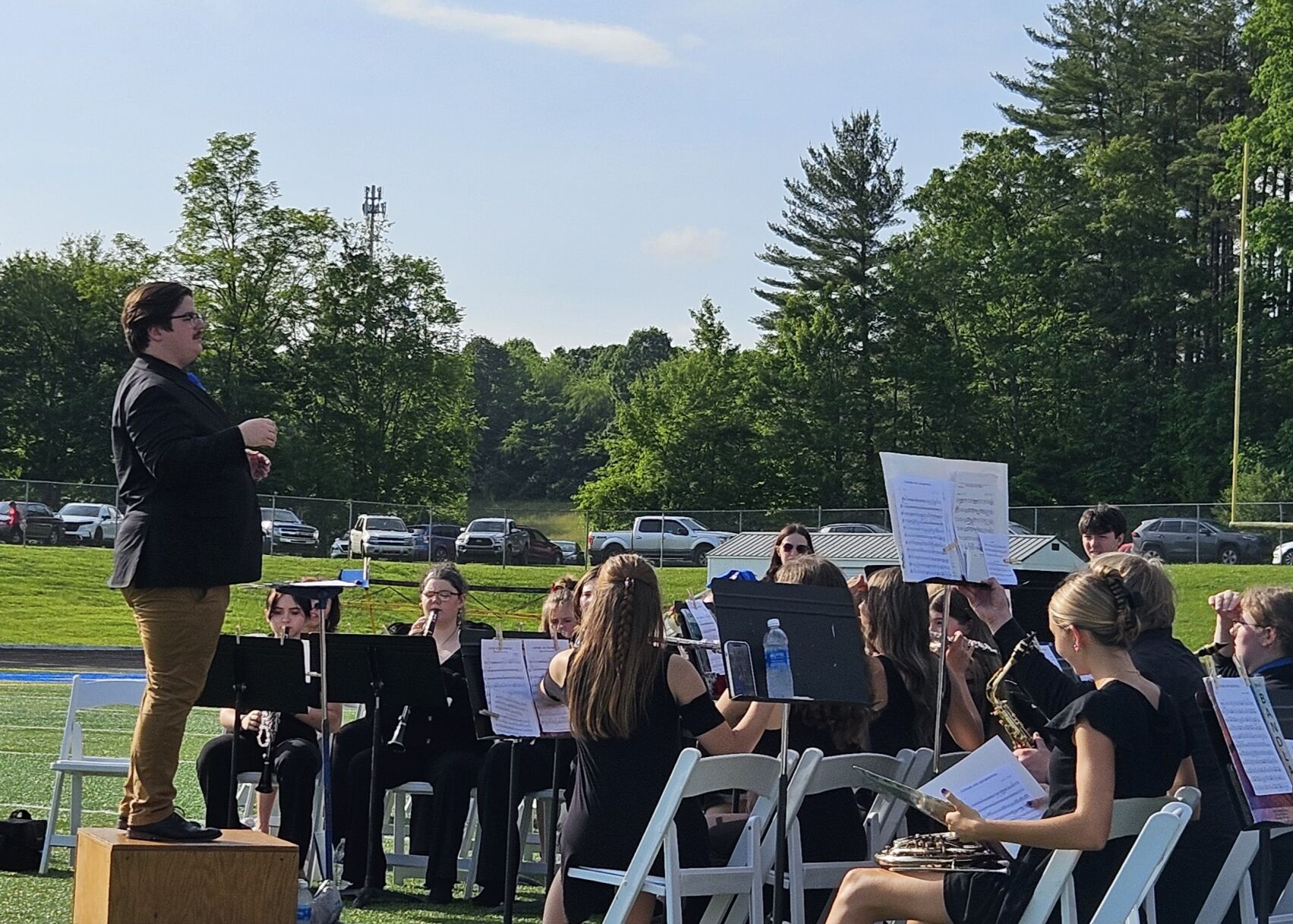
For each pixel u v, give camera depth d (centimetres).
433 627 853
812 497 6097
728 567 3666
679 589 3934
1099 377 5994
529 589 3262
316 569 3684
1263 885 481
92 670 2527
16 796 1123
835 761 558
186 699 564
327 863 721
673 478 6144
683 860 544
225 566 556
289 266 6253
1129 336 6128
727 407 6175
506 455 12506
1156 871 438
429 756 818
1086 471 5906
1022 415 6088
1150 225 6075
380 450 6331
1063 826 447
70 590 3481
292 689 703
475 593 3609
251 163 6141
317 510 4025
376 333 6397
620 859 545
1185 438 5716
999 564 592
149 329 563
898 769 590
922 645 642
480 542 4191
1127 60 6606
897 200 6544
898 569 650
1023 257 6169
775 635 506
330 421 6328
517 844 716
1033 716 635
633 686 543
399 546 4041
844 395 6112
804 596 522
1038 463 5953
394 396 6456
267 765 782
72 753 855
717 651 713
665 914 589
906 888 493
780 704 585
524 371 13800
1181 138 6606
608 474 6488
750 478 6106
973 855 504
